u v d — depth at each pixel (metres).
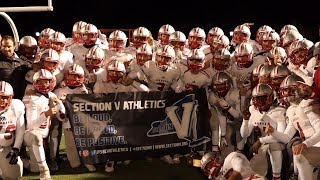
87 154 4.44
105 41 6.46
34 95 4.18
